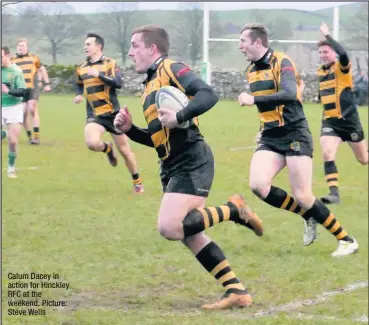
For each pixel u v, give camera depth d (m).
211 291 20.23
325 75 33.09
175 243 25.38
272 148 22.95
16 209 30.44
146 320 17.47
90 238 25.88
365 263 23.12
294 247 25.06
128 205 31.78
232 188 36.31
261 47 22.27
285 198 23.00
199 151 17.98
